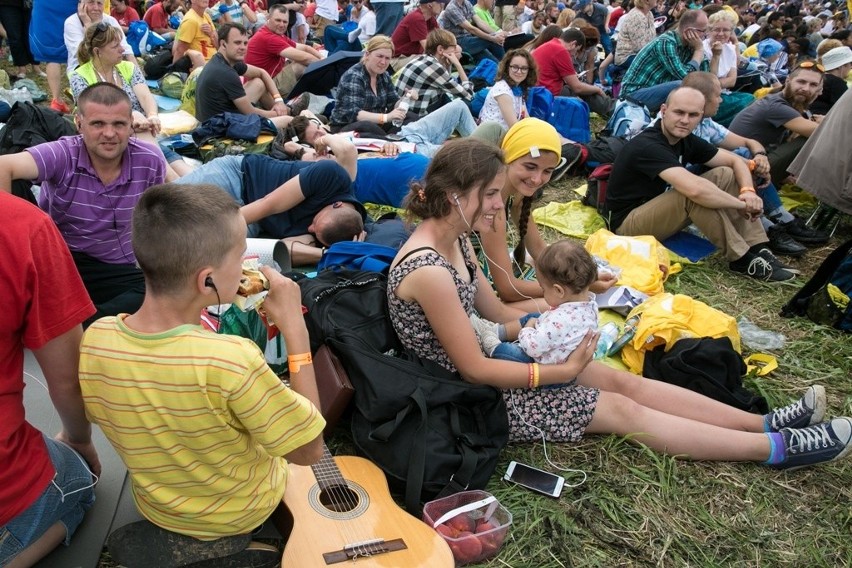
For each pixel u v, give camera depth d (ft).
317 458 6.15
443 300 7.97
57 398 6.24
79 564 6.80
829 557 7.75
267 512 6.64
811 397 8.95
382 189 15.52
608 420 8.96
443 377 8.58
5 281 5.30
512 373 8.35
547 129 11.00
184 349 5.41
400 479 7.75
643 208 14.89
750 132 17.81
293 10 34.94
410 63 21.15
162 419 5.57
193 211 5.26
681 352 10.25
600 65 32.01
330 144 14.23
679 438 8.85
